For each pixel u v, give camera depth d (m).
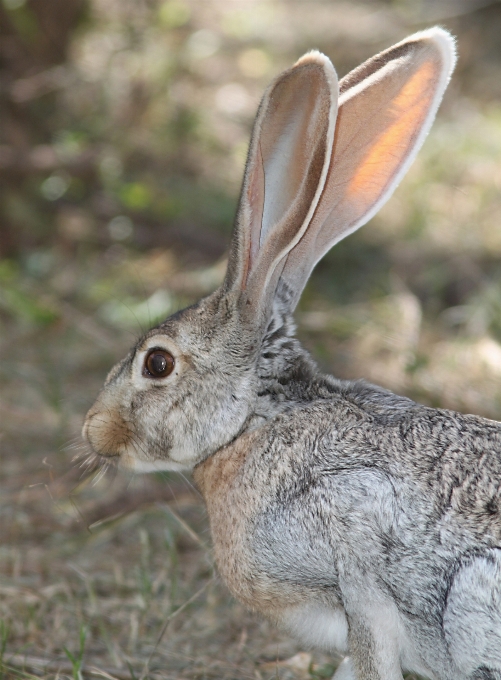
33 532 10.91
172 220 17.27
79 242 16.83
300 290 8.12
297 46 24.06
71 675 8.51
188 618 9.53
